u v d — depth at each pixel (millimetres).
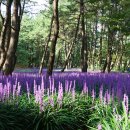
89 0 27781
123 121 7273
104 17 27812
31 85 12719
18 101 9875
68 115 9805
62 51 91188
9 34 20375
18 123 9320
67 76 17172
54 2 18328
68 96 11031
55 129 9312
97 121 9484
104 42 63938
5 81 12711
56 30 18375
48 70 18328
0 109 9023
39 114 9469
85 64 33844
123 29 29391
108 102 9516
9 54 16922
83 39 33000
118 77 17297
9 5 16812
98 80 15672
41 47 85250
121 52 53375
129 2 28078
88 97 11250
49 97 9711
